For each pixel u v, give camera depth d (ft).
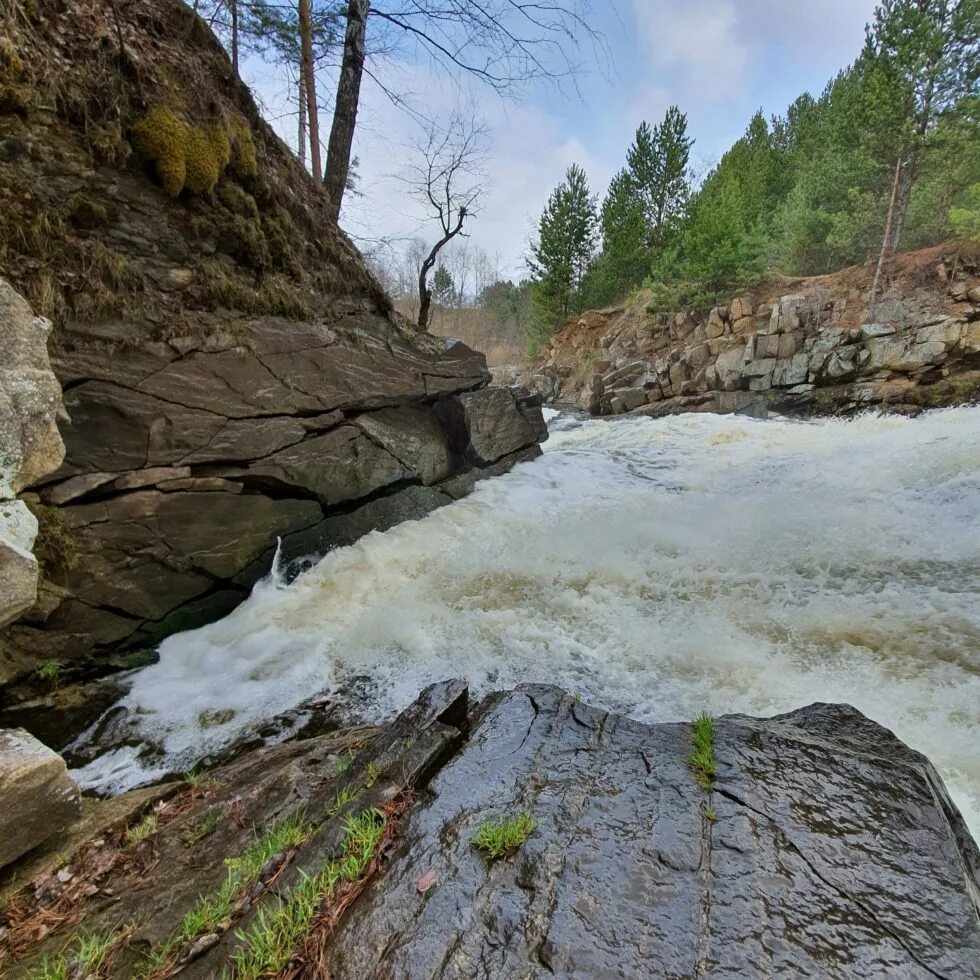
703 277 63.93
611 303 97.71
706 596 17.51
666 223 90.63
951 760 9.86
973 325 41.91
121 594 14.57
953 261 46.50
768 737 8.73
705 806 7.07
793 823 6.75
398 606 17.35
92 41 14.94
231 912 5.85
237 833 7.71
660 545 21.70
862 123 53.21
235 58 25.79
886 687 12.20
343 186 29.86
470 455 29.22
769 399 51.80
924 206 56.13
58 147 14.06
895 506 23.58
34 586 9.63
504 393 32.22
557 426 60.13
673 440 42.24
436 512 25.30
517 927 5.33
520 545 22.07
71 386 13.89
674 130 88.07
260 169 20.22
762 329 56.24
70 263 14.06
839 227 59.11
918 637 14.12
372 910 5.62
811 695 12.09
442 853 6.37
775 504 25.44
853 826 6.72
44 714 12.42
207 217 17.56
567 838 6.51
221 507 17.16
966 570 17.70
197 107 17.60
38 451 10.55
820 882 5.85
